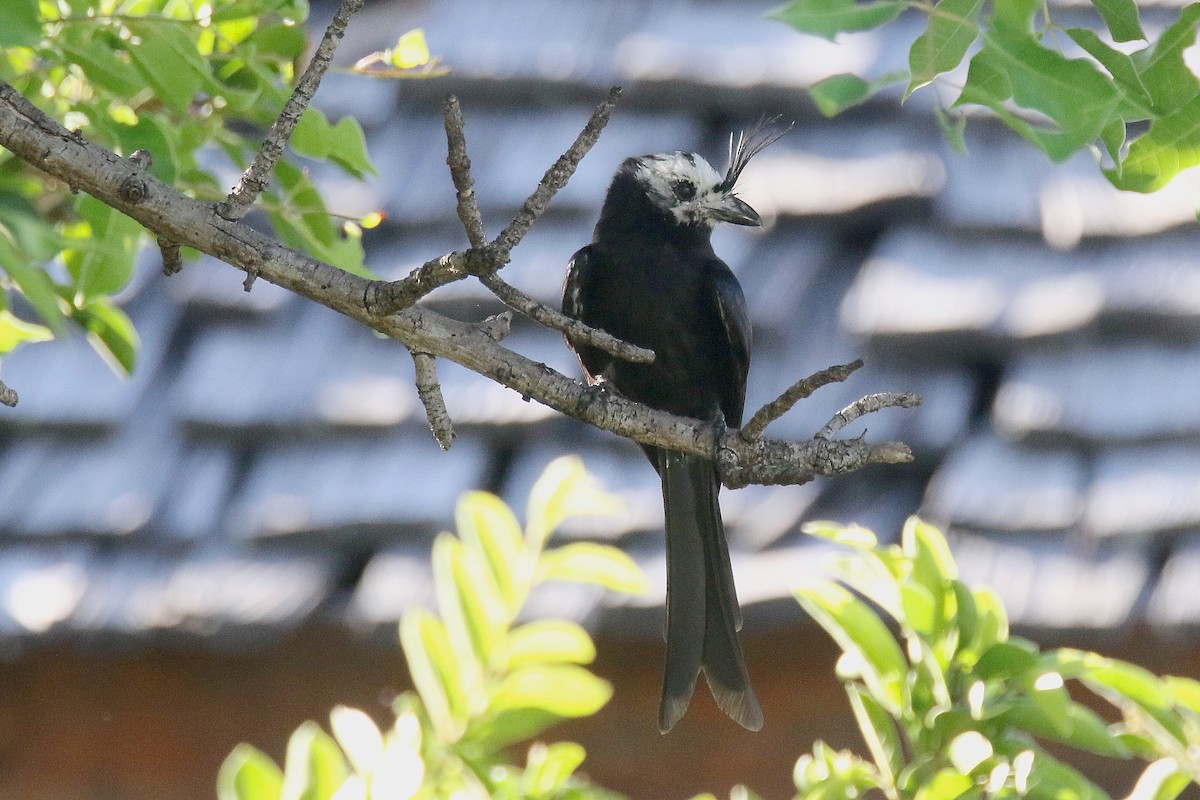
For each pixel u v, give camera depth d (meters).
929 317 10.98
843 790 6.05
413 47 7.46
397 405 11.05
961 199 11.79
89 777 10.45
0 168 7.02
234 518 10.64
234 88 7.27
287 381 11.34
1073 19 12.54
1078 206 11.65
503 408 10.91
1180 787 5.92
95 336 7.70
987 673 5.96
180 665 10.45
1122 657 9.61
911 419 10.66
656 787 10.39
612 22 13.24
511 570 6.61
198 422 11.14
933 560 6.15
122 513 10.71
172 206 5.65
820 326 11.22
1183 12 5.36
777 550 10.08
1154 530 9.75
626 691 10.39
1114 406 10.45
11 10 5.38
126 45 6.50
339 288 5.67
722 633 8.58
